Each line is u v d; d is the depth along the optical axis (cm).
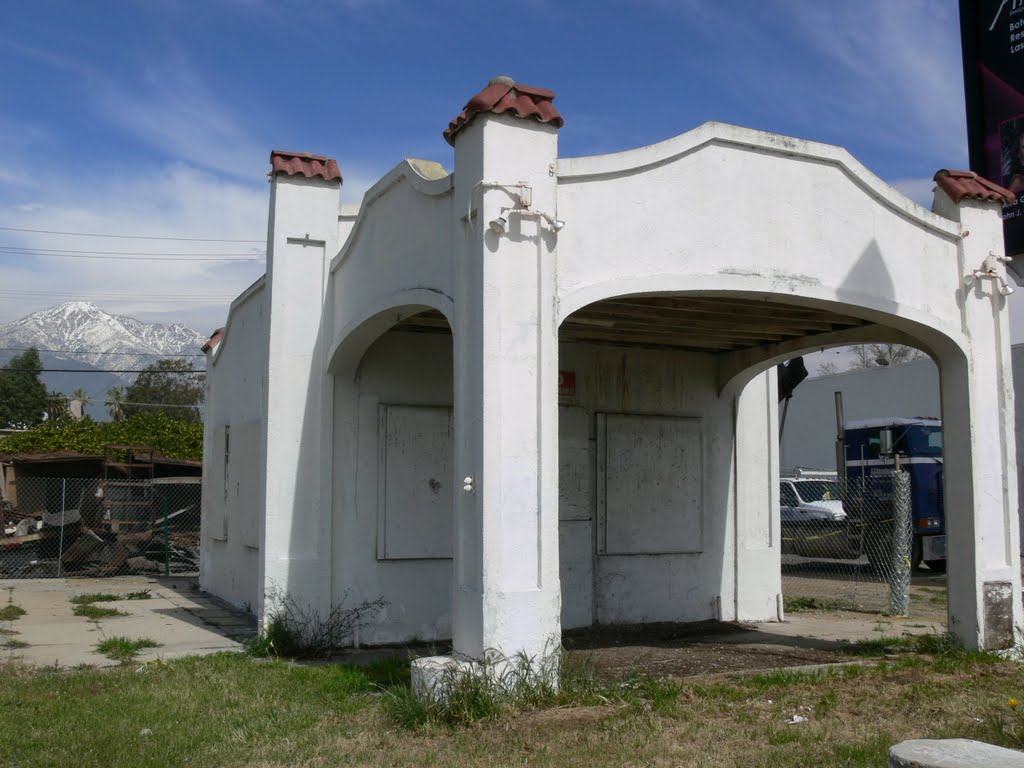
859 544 1780
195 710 657
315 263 986
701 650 949
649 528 1123
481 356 655
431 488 1016
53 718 631
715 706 638
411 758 532
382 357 1007
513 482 651
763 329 1016
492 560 638
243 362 1326
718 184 755
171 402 6800
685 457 1154
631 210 720
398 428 1006
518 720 595
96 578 1697
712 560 1157
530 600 646
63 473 2011
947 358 877
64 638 1005
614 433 1116
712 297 779
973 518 850
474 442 661
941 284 862
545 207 683
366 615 968
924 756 370
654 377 1148
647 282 717
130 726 611
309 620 935
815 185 798
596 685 665
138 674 782
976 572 844
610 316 958
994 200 891
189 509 1911
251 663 841
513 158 675
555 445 668
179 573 1802
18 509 2038
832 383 2809
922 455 1862
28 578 1684
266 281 996
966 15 1345
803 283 779
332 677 768
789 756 521
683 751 534
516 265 668
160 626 1102
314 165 993
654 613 1117
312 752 550
